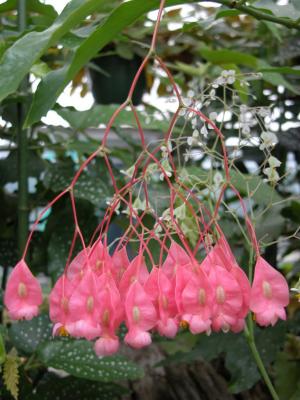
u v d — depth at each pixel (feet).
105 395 1.16
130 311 0.64
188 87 1.82
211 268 0.66
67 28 0.80
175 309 0.66
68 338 1.13
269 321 0.66
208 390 1.47
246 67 1.77
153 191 1.23
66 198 1.30
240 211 1.66
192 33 1.91
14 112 1.32
